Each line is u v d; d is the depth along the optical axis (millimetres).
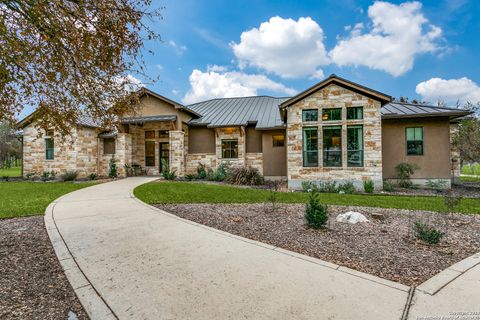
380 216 5977
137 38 4086
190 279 2916
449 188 11984
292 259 3525
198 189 10430
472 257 3615
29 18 3439
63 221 5543
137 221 5574
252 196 9211
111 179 14656
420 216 6281
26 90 3830
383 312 2277
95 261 3428
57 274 3092
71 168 15234
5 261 3447
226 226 5383
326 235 4750
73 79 4188
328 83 11852
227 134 16438
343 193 10367
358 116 11719
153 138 17688
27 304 2436
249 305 2381
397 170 12609
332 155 12125
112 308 2352
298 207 7395
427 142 12602
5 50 3273
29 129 16156
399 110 12953
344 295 2568
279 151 15508
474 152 11922
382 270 3234
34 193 9625
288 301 2449
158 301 2459
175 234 4660
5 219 5840
